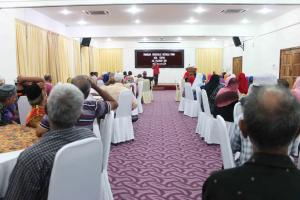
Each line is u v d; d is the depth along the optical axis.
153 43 17.75
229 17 9.77
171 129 6.19
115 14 9.10
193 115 7.67
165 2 6.36
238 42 13.48
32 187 1.34
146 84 10.92
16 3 6.31
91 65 15.34
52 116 1.49
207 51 17.80
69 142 1.45
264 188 0.83
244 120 0.92
